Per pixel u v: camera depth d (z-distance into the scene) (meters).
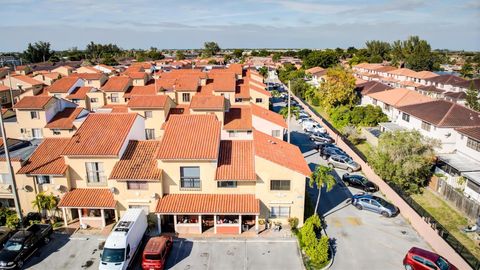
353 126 60.47
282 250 30.33
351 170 47.56
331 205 38.41
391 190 39.25
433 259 27.03
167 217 34.09
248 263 28.64
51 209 34.41
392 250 30.55
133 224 28.86
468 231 32.75
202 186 32.84
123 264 26.55
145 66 118.12
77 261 28.98
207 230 33.09
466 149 45.81
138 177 31.59
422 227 32.66
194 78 73.50
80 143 34.03
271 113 56.34
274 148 36.22
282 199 32.69
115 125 36.81
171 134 34.66
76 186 34.09
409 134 41.38
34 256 29.55
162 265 27.41
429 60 143.12
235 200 32.25
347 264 28.61
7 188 34.84
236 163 33.59
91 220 33.34
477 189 37.78
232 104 68.50
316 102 86.38
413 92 66.69
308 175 32.09
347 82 74.75
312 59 145.50
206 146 33.03
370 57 179.62
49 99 53.81
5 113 55.19
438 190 40.38
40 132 53.03
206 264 28.50
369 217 36.03
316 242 28.89
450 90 96.31
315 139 59.25
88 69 112.38
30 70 131.12
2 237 31.44
